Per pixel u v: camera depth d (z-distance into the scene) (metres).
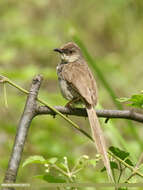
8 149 13.54
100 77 10.38
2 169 12.08
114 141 10.64
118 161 7.41
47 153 13.02
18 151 6.71
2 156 13.62
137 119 7.55
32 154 13.17
